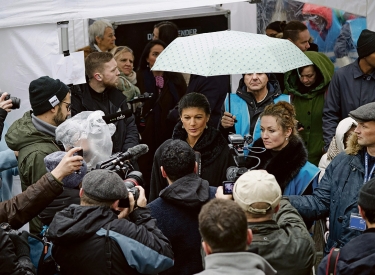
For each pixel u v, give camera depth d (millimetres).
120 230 3338
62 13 5203
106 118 4719
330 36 6914
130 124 5758
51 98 4453
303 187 4434
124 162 4004
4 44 5473
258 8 7375
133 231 3348
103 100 5672
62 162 3707
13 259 3281
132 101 5863
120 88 6477
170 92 6750
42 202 3668
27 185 4414
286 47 4797
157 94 6773
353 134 4195
